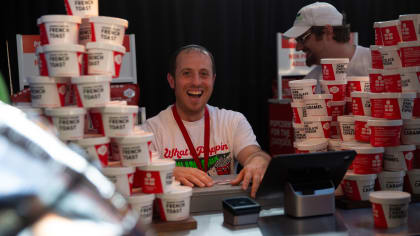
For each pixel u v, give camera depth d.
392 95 1.82
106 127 1.57
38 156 0.82
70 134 1.54
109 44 1.66
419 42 1.87
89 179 0.86
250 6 4.75
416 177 1.94
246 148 2.59
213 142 2.65
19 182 0.76
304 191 1.65
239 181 1.94
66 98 1.70
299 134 2.19
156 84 4.60
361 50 3.15
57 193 0.78
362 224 1.59
